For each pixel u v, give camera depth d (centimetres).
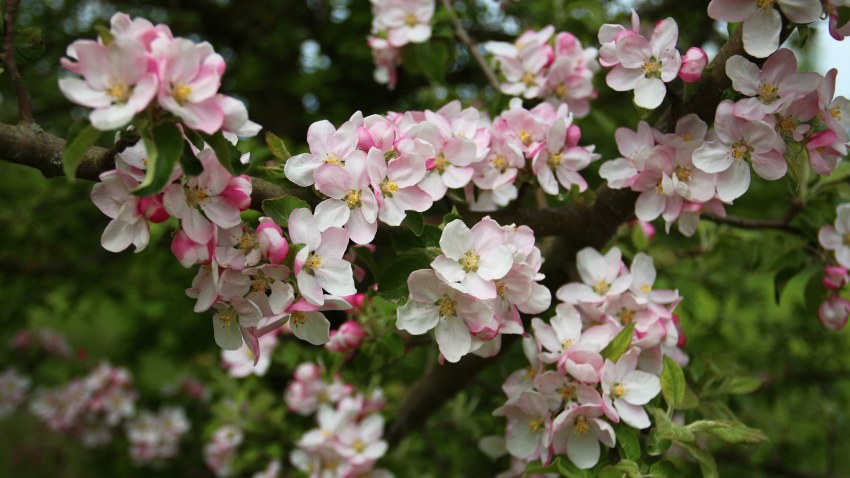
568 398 64
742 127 62
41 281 154
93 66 52
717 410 75
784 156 63
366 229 59
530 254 61
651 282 69
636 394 64
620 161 67
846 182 79
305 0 180
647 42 64
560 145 68
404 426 88
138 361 180
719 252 96
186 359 171
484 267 59
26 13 173
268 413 109
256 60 181
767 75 61
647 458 69
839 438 134
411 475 101
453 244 58
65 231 150
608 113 129
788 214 79
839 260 76
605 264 69
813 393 127
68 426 149
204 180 56
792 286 129
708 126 67
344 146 60
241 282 57
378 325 77
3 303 153
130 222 56
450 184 64
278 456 101
